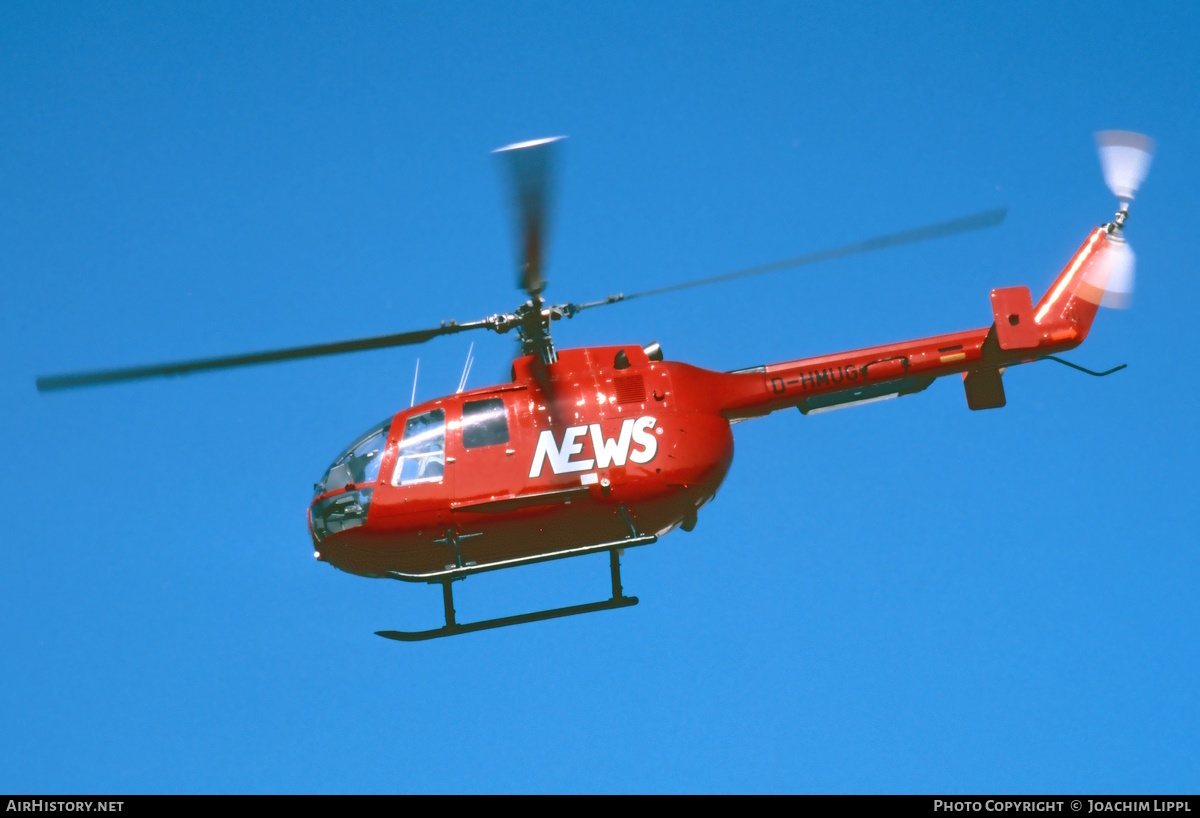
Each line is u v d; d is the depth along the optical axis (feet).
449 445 177.88
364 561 181.78
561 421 178.60
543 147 141.90
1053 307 198.49
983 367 197.67
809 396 192.34
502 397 180.04
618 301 176.55
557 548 181.37
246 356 159.74
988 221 164.86
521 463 176.86
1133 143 204.54
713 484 183.42
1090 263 200.85
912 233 164.25
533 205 150.30
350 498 179.22
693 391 184.14
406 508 176.35
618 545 176.55
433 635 178.40
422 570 182.70
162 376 156.46
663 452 178.91
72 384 154.71
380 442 181.57
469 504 175.73
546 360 182.29
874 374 193.16
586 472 177.06
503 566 176.55
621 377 181.88
